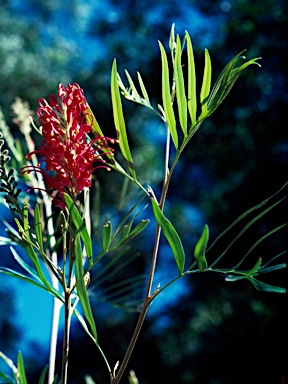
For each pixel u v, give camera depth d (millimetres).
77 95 1585
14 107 2586
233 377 8477
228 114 9242
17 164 2586
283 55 9133
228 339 8570
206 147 9453
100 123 10414
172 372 9031
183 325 9102
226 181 9281
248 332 8391
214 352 8680
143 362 9289
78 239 1555
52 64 10516
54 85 10312
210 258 8695
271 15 9211
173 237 1529
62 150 1568
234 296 8602
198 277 8984
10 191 1590
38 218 1594
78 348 9320
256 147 9055
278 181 8766
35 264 1592
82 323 1613
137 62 10445
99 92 10500
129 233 1555
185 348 8992
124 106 10461
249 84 9156
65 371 1565
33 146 2557
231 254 8562
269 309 8148
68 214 1560
